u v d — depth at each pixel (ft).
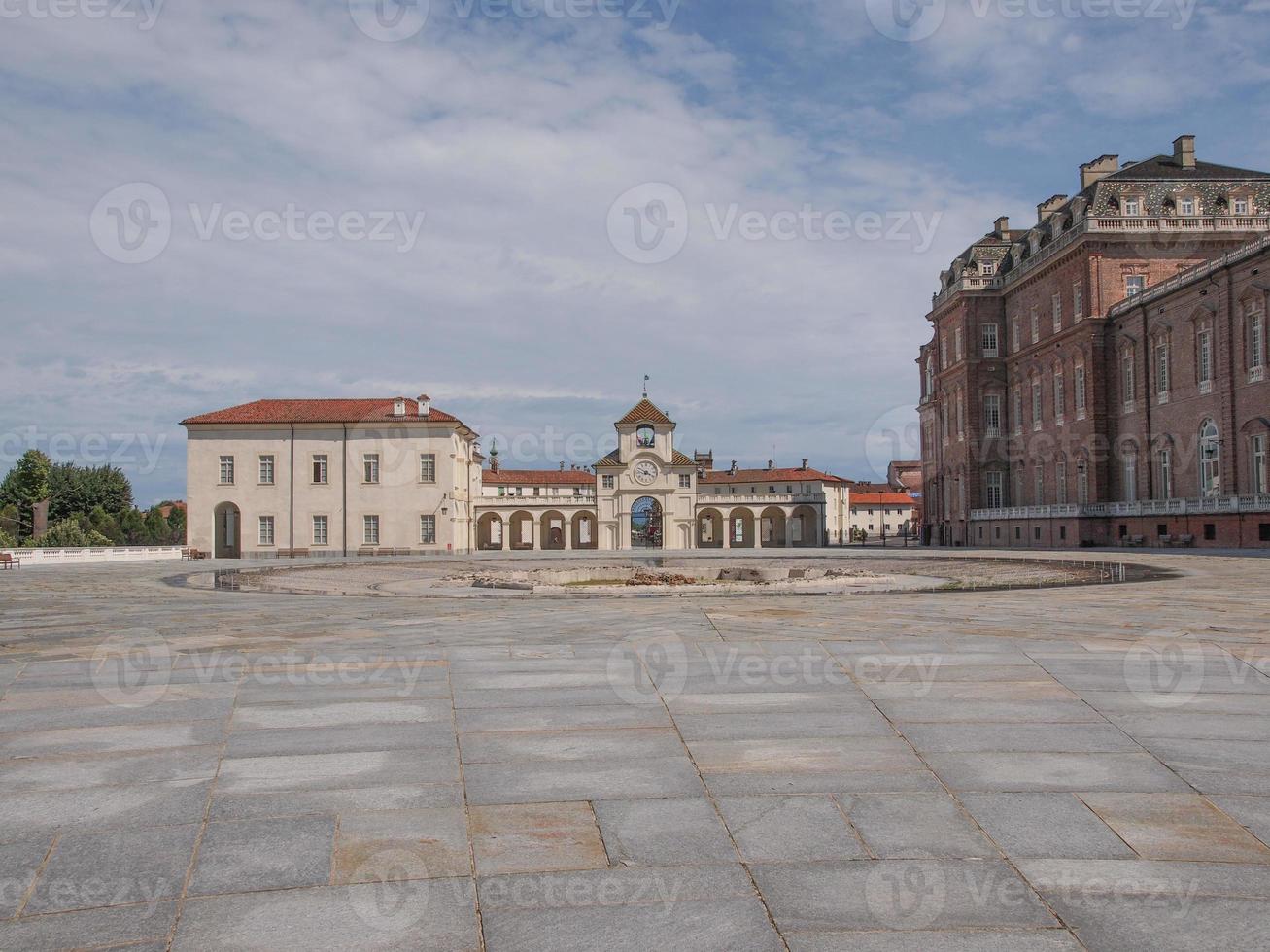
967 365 265.54
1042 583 77.87
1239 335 170.40
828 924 14.28
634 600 60.44
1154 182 217.77
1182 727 24.20
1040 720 24.95
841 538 339.16
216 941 13.91
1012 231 288.30
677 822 18.19
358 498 228.22
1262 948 13.51
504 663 33.17
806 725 24.67
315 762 21.84
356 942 13.84
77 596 71.46
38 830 17.90
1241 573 86.79
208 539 227.40
